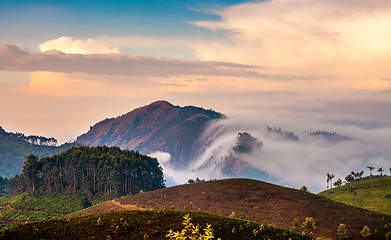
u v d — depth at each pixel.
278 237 83.25
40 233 76.31
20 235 74.44
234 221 91.06
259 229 86.19
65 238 75.12
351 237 119.94
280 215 142.88
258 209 151.75
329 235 121.81
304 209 148.00
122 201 180.25
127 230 80.62
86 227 81.19
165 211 96.06
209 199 168.12
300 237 85.12
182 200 170.88
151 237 77.38
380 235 120.06
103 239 75.75
